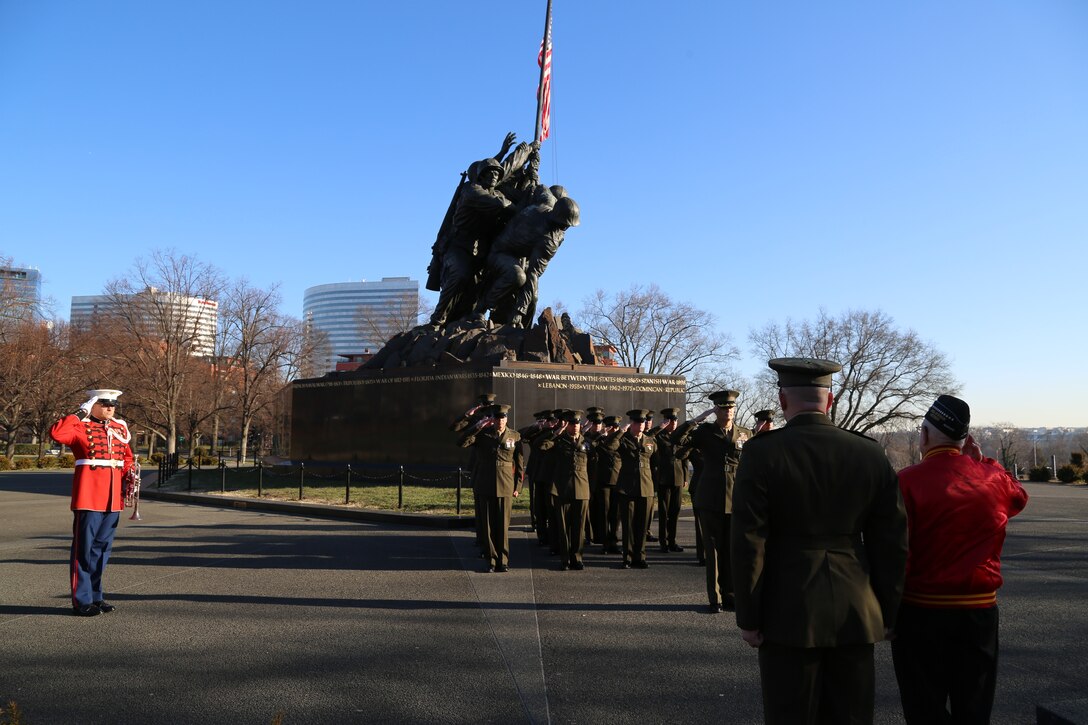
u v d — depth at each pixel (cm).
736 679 586
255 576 992
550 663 627
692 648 673
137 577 983
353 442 2445
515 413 2092
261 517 1700
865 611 335
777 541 351
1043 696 543
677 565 1134
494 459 1058
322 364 8081
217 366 6144
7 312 5109
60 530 1465
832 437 354
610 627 745
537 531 1333
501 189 2547
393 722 495
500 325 2458
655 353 5656
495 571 1045
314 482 2306
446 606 828
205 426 6712
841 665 337
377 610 808
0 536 1380
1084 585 952
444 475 2094
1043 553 1227
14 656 639
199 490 2198
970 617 383
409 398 2280
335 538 1348
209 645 672
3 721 391
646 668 614
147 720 496
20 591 900
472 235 2584
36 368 5019
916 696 394
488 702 533
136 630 724
